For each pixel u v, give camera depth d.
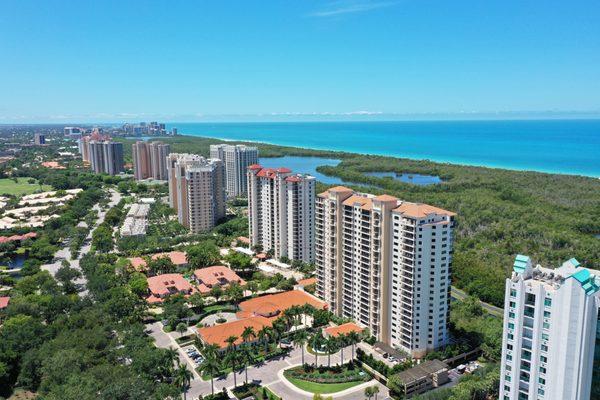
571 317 107.31
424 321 183.00
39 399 143.38
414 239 177.00
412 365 176.75
